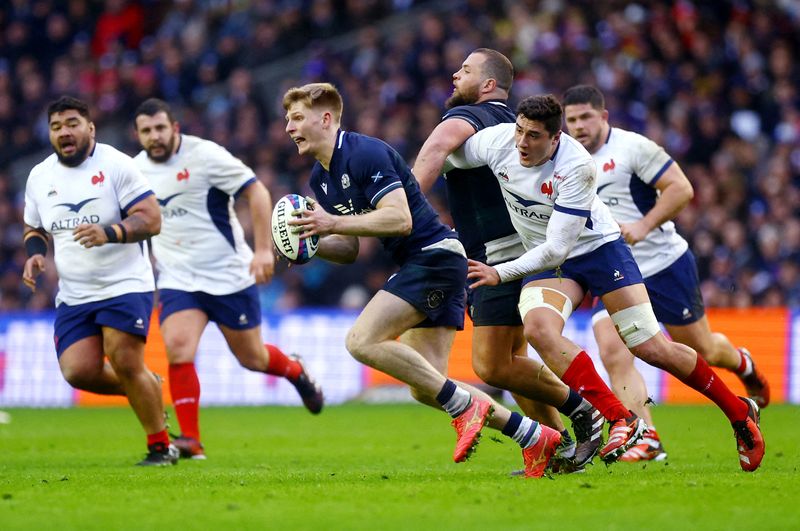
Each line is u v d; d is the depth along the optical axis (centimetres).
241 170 3338
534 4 7400
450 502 1942
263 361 3553
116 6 8356
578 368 2300
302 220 2192
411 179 2352
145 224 2836
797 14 7675
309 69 7281
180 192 3325
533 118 2252
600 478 2309
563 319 2361
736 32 7412
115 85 7781
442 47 7106
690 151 6756
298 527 1702
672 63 7281
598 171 3108
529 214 2394
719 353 3266
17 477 2523
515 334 2520
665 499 1952
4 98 7850
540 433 2320
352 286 6334
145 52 8038
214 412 5069
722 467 2633
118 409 5441
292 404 5619
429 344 2431
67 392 5719
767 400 3444
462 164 2534
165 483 2341
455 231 2545
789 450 3105
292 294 6331
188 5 8281
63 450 3434
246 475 2552
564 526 1691
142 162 3366
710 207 6184
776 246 5972
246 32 8050
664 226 3150
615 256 2417
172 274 3353
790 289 5853
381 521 1745
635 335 2398
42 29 8275
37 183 2923
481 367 2544
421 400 2459
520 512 1820
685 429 3962
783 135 7031
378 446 3506
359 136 2320
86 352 2898
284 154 6869
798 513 1797
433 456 3156
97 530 1695
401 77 7025
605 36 7256
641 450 2847
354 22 7944
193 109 7675
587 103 3053
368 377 5691
